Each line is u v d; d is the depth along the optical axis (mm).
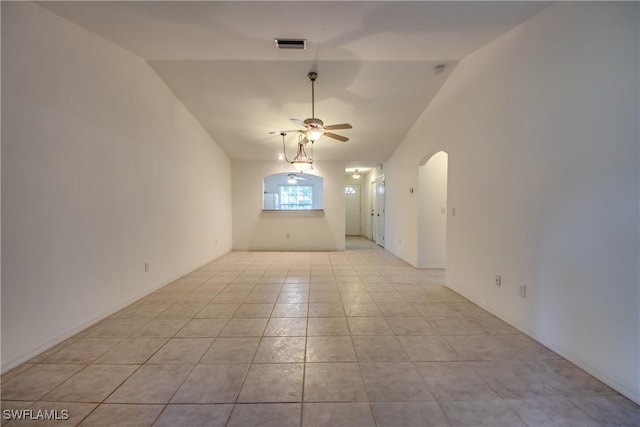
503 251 2596
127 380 1737
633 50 1526
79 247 2361
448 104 3619
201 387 1677
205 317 2693
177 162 4039
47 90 2070
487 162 2824
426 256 4832
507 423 1405
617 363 1629
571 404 1532
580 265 1838
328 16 2244
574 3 1858
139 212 3172
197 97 4008
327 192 6711
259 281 3961
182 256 4227
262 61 3260
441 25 2375
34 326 1983
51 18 2102
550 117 2059
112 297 2748
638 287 1525
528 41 2264
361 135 5293
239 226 6680
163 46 2766
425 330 2424
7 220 1808
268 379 1752
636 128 1516
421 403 1546
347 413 1475
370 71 3424
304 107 4273
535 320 2230
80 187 2369
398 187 5832
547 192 2094
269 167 6648
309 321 2611
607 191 1665
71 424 1396
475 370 1844
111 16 2215
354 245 7664
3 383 1695
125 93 2918
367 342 2217
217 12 2193
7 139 1807
